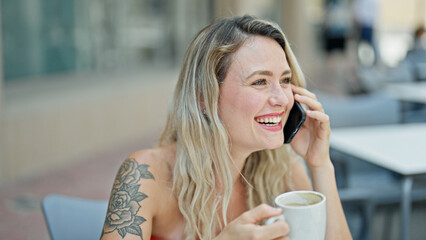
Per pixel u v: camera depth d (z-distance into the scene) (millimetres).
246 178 1417
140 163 1306
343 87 8797
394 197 2604
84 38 5641
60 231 1646
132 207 1229
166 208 1297
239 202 1402
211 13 8117
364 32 10586
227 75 1202
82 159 4895
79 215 1696
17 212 3598
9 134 4121
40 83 5059
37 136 4414
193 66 1246
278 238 962
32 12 4949
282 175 1432
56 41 5258
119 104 5613
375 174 2945
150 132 6086
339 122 3041
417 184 3062
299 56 11336
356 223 2615
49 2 5148
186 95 1260
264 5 10047
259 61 1188
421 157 2197
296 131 1298
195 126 1248
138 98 5969
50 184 4172
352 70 10609
